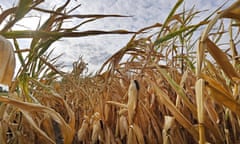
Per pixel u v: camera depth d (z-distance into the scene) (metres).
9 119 0.85
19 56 0.81
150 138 0.94
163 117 0.96
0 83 0.38
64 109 1.36
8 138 1.00
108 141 1.00
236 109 0.58
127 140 0.95
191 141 0.87
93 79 1.52
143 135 0.96
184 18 1.16
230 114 0.80
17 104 0.61
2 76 0.38
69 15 0.64
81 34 0.56
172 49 1.16
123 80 1.21
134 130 0.89
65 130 0.70
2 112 0.81
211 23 0.53
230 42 0.82
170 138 0.80
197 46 0.53
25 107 0.62
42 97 1.38
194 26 0.75
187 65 1.12
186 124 0.71
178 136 0.84
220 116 0.88
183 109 0.90
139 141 0.88
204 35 0.53
